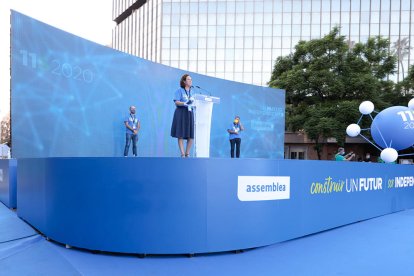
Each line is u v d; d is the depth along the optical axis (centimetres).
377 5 3781
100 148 930
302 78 2077
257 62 3984
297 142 3322
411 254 379
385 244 424
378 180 655
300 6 3906
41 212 428
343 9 3834
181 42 4094
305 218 458
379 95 2097
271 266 329
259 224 393
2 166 726
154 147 1070
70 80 861
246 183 384
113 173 356
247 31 4000
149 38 4528
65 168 382
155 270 311
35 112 788
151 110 1063
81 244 365
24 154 768
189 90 539
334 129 1920
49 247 381
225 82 1288
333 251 388
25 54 772
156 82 1080
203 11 4069
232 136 1090
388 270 323
